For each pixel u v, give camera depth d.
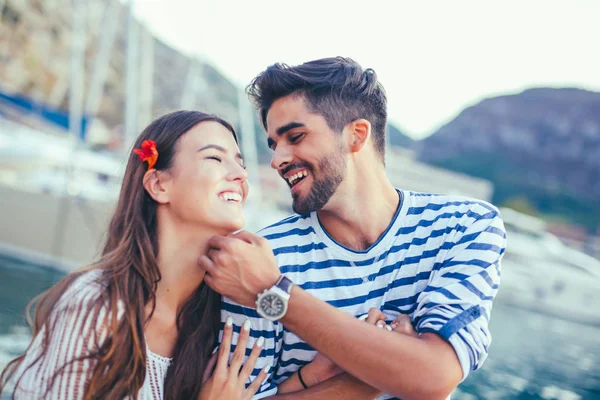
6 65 29.55
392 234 1.85
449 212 1.87
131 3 11.32
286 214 15.04
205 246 1.76
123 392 1.62
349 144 1.83
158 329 1.77
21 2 30.53
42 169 10.97
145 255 1.74
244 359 1.84
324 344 1.58
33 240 10.24
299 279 1.84
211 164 1.74
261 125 1.91
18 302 7.77
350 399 1.72
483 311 1.68
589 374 8.70
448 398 1.69
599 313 12.49
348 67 1.84
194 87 13.19
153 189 1.76
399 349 1.55
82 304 1.61
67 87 30.42
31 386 1.59
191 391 1.78
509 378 7.91
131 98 11.30
